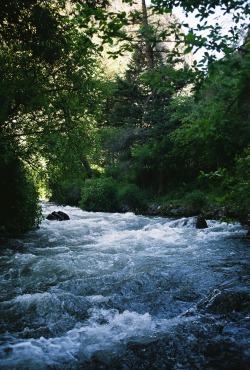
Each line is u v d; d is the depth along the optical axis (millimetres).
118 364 3414
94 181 23406
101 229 13812
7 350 3820
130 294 5637
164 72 2412
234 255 8047
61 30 9359
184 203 18094
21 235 12023
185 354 3516
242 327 4016
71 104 10859
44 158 11156
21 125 10641
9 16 8922
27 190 11727
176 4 2438
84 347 3863
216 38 2166
